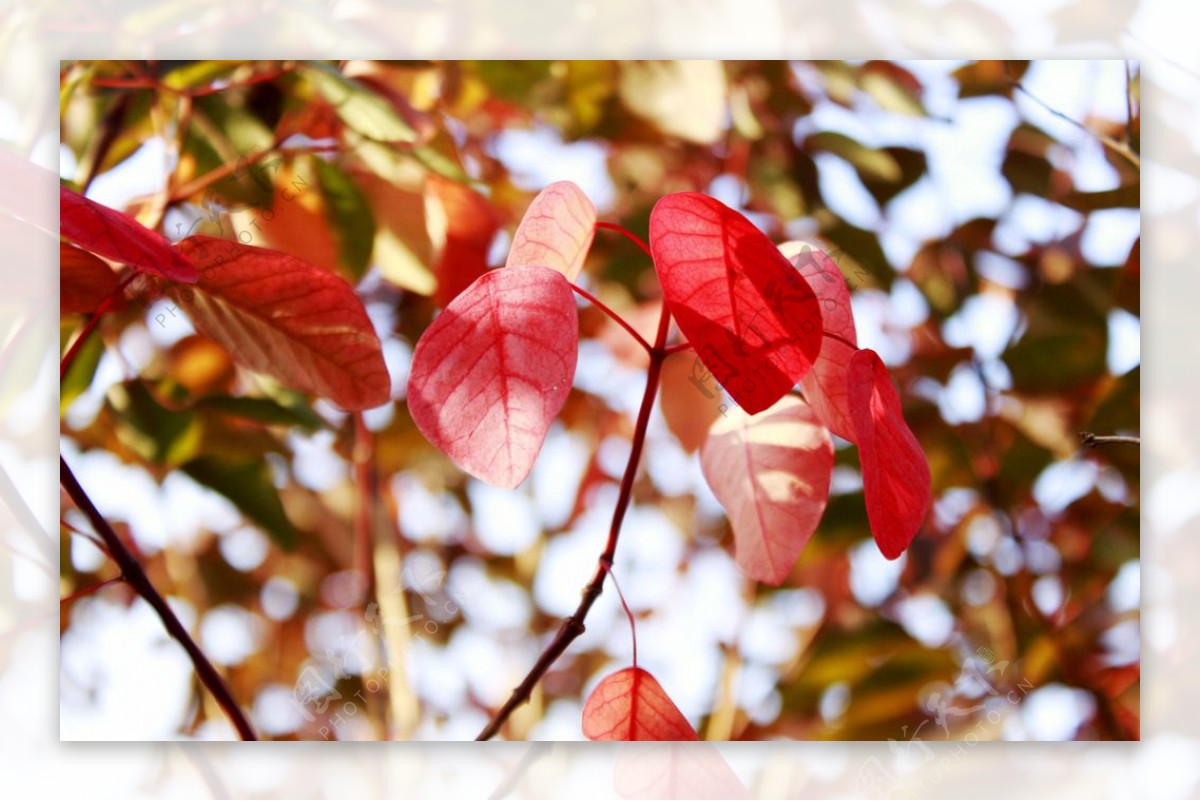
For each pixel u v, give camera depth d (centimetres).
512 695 72
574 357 69
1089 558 92
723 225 68
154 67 86
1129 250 93
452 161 91
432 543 99
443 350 69
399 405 96
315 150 87
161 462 84
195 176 86
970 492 94
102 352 85
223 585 91
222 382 88
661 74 94
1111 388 92
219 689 77
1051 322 92
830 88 96
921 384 95
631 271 95
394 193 87
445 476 99
